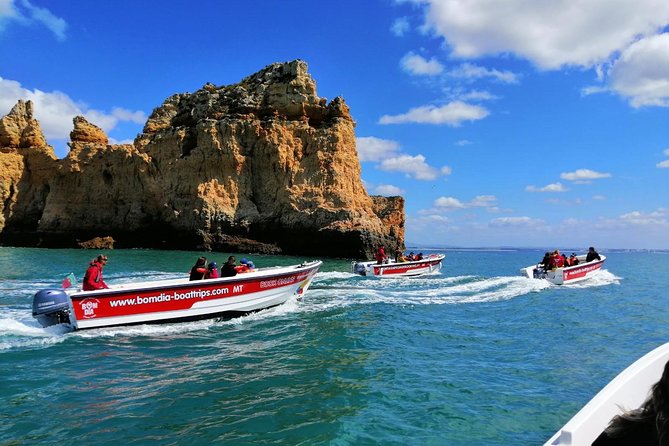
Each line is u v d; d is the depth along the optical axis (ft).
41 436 20.07
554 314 50.96
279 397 25.09
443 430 21.21
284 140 177.47
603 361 32.55
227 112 186.09
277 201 173.58
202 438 19.98
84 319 39.63
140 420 21.90
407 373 29.45
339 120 182.91
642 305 58.23
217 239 170.60
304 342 37.70
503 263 186.29
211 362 31.83
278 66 194.29
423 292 68.28
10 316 45.37
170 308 43.29
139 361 31.96
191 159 178.60
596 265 88.33
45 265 104.22
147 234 184.85
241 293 47.55
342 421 21.95
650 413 10.17
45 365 30.73
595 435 14.99
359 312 51.13
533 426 21.80
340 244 157.28
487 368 30.71
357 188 182.60
